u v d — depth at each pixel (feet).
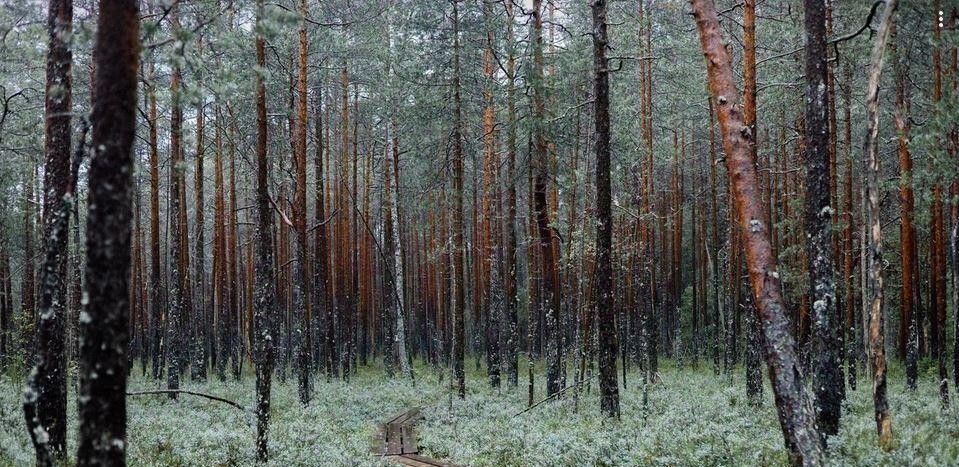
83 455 15.58
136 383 85.25
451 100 73.15
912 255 65.77
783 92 62.23
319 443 44.62
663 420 45.80
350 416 62.80
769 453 32.09
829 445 31.76
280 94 72.69
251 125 77.61
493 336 82.48
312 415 59.62
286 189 88.69
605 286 48.19
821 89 34.09
